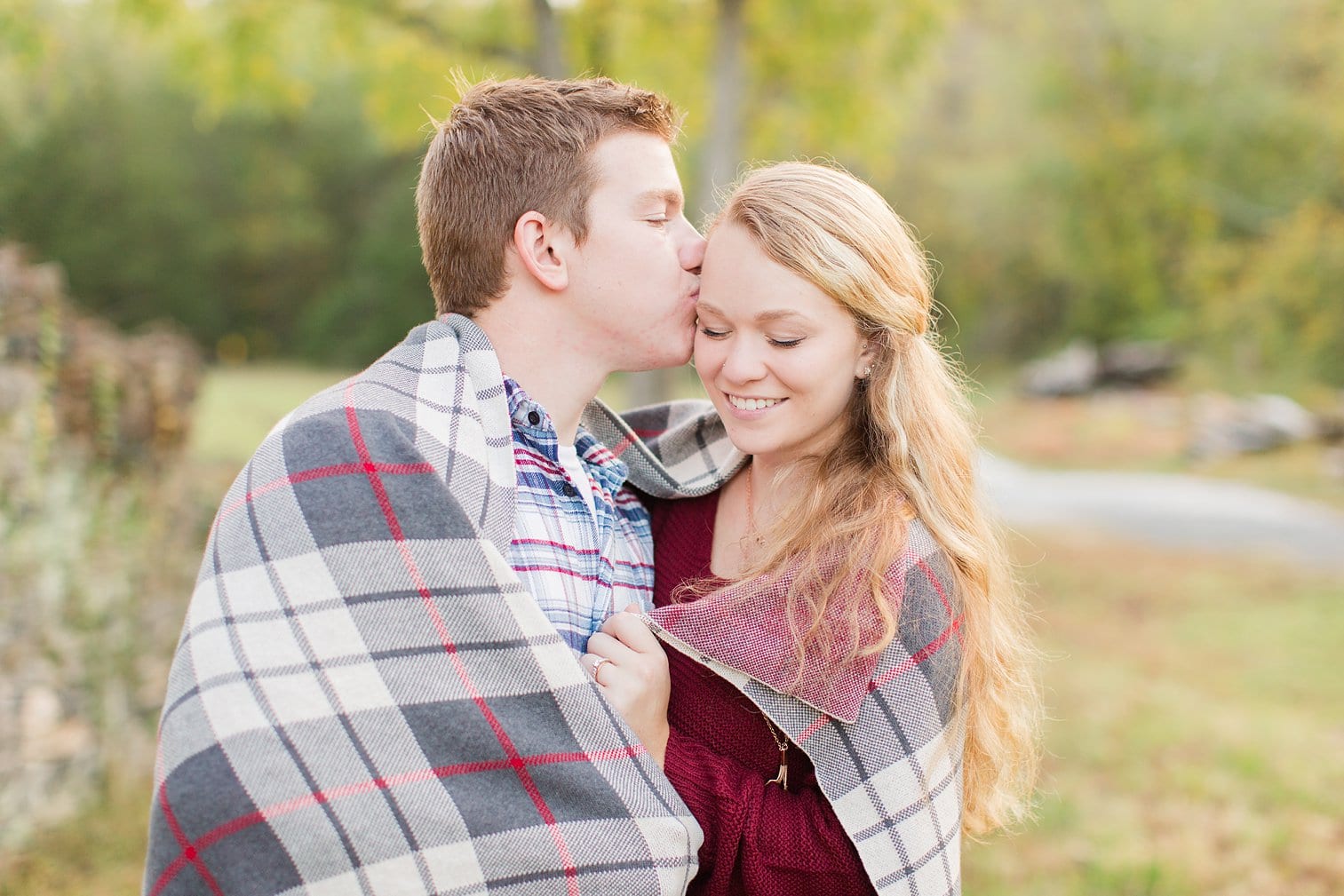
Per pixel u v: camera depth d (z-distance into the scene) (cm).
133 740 391
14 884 310
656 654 145
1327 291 1379
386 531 129
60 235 2488
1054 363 2142
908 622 146
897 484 155
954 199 2406
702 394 694
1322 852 377
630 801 133
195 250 2677
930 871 143
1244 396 1616
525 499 148
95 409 404
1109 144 1623
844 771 144
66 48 668
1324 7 1424
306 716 123
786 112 712
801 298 145
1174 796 420
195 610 130
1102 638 656
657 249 150
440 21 635
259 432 1311
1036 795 417
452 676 128
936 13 636
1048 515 1106
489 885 126
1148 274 1842
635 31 657
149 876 125
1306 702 541
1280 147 1520
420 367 144
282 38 606
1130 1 1542
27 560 351
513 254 149
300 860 121
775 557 151
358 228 2939
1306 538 984
